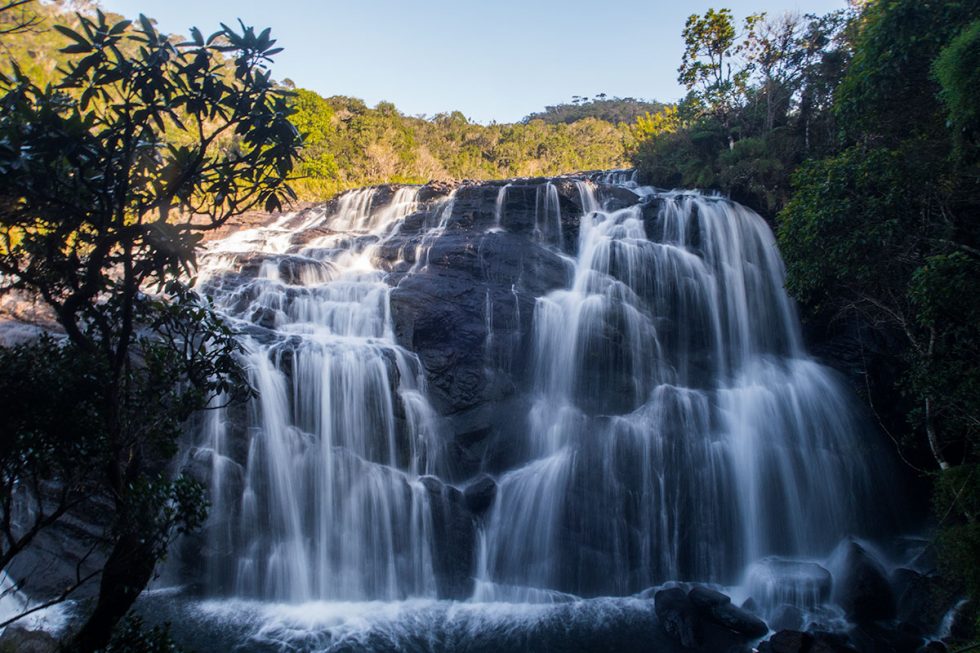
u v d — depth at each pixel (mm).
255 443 12969
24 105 4457
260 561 12383
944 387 10859
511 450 14859
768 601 12336
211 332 5922
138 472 5516
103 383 4953
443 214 22172
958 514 11398
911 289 10336
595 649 10695
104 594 5051
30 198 4684
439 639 10977
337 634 11016
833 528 14766
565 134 85125
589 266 19266
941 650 10102
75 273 5309
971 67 9133
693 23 26484
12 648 7613
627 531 13633
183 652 5367
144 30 4781
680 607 11484
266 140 5539
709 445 14703
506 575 13523
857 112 13031
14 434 4500
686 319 18156
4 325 14852
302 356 13930
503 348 16562
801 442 15586
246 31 5008
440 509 13625
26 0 4758
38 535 11547
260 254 19656
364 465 13688
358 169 45500
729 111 26344
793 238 13422
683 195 21672
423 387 15328
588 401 15945
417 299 16672
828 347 18531
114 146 4816
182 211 5590
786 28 24969
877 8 13508
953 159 10852
